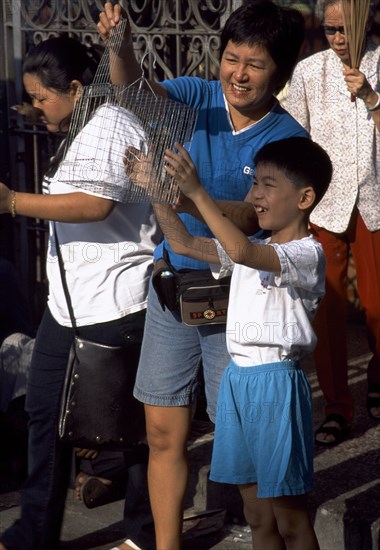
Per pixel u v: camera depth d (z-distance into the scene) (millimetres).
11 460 4996
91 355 3809
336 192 4781
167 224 3430
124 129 3568
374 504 4152
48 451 3930
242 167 3619
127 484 4250
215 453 3562
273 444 3402
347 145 4723
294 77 4812
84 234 3773
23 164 6371
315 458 4641
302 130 3697
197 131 3664
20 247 6488
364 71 4645
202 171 3648
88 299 3795
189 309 3582
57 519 3996
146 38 5637
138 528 4117
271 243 3486
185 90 3738
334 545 4125
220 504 4559
